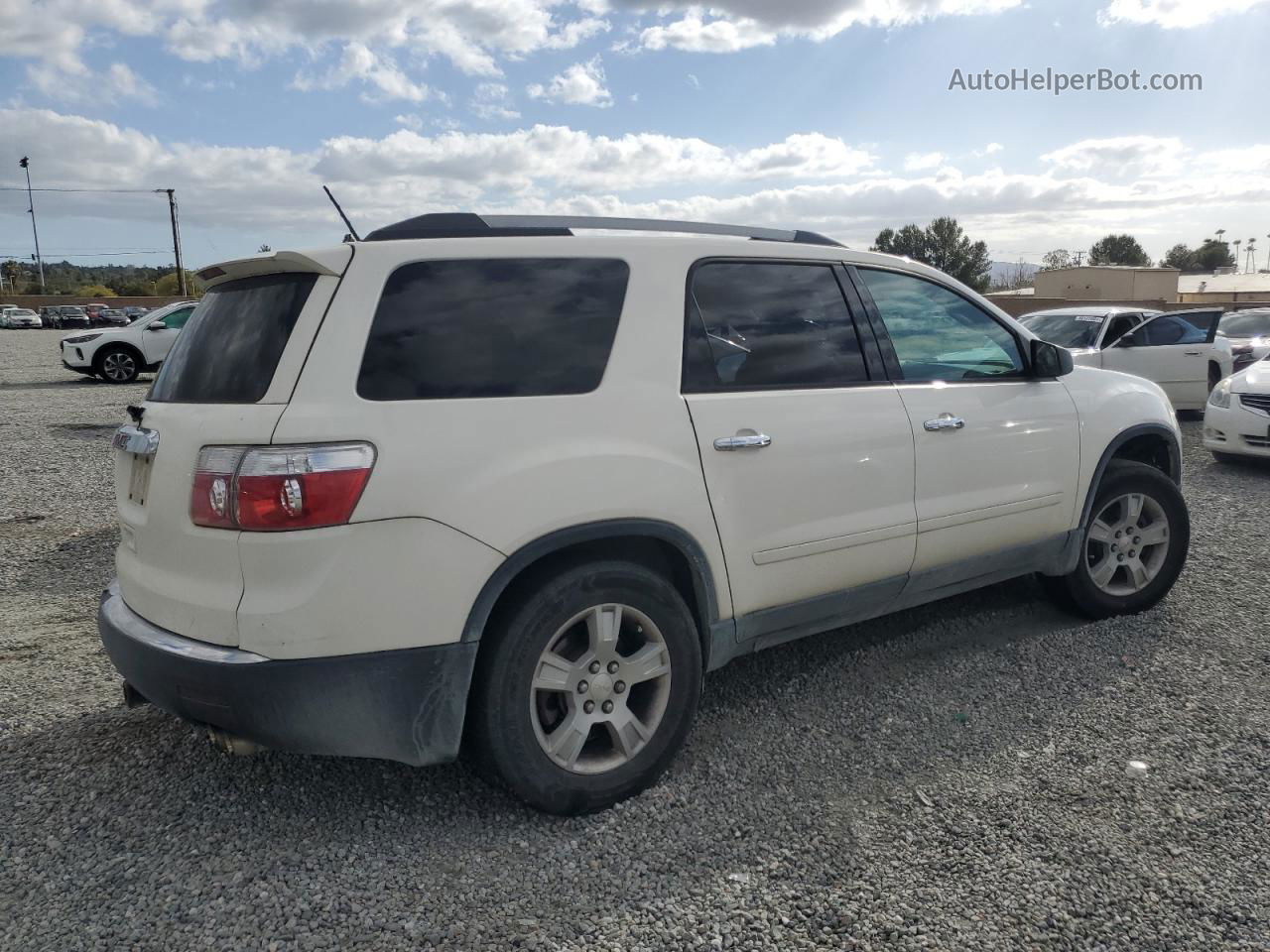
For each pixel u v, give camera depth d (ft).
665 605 10.00
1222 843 9.16
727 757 10.95
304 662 8.39
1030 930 7.97
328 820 9.70
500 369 9.38
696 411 10.32
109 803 10.01
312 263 8.96
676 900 8.39
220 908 8.28
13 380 62.95
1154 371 39.47
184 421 9.14
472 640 8.88
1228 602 15.94
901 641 14.42
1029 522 13.69
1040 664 13.42
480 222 10.17
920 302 13.04
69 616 16.11
